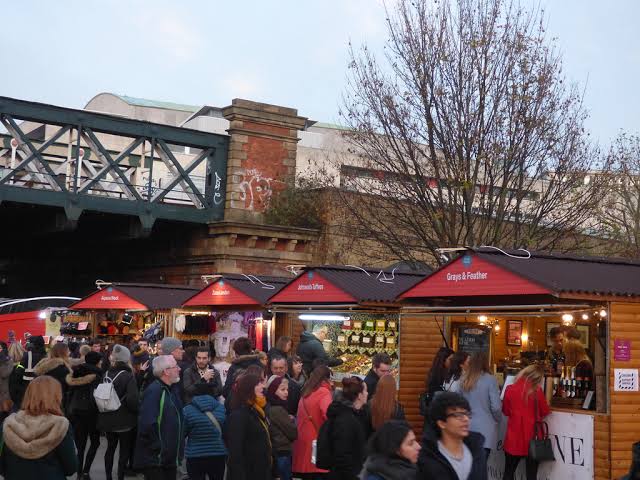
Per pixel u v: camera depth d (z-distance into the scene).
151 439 10.58
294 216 35.34
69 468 7.98
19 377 16.75
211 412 10.45
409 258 28.17
